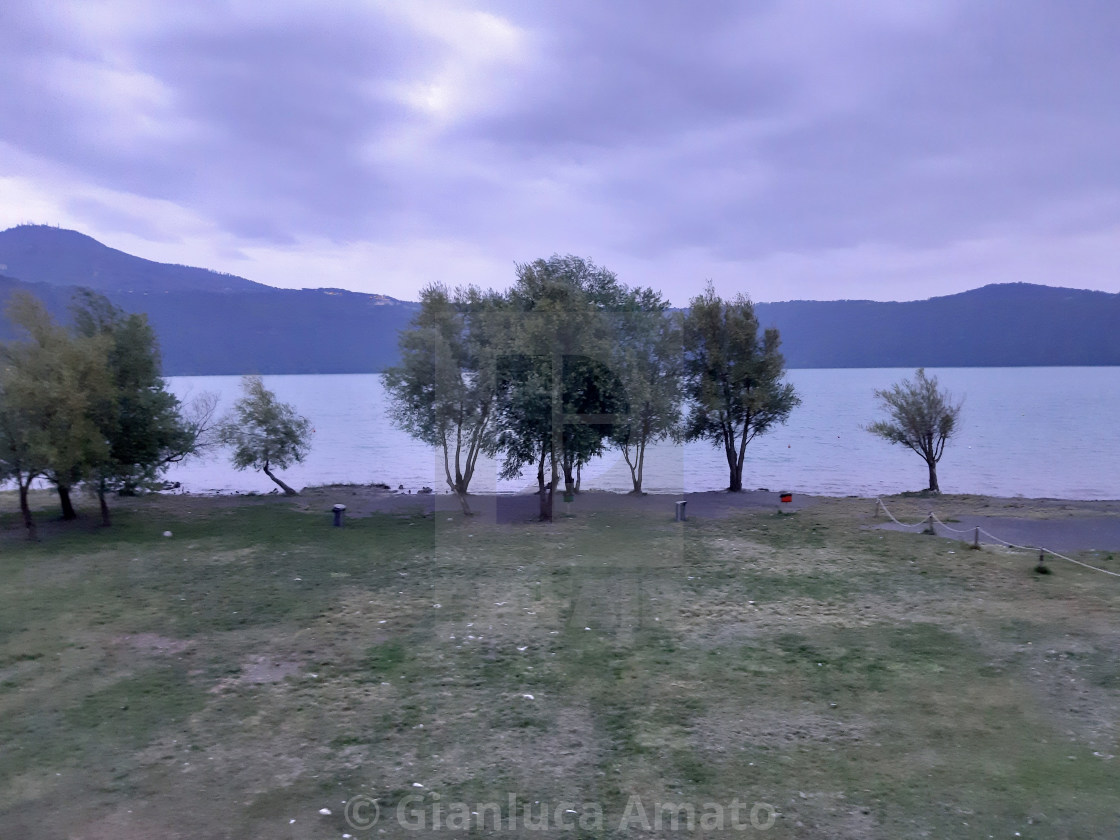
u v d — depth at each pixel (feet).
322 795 17.38
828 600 34.68
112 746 20.18
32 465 53.01
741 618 31.58
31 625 31.86
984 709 22.20
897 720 21.44
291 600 35.53
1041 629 30.04
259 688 24.43
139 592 37.40
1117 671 25.18
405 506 69.51
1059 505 66.95
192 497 77.30
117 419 57.98
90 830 15.94
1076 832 15.55
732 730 20.77
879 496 74.95
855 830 15.71
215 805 16.97
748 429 78.89
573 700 22.68
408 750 19.71
